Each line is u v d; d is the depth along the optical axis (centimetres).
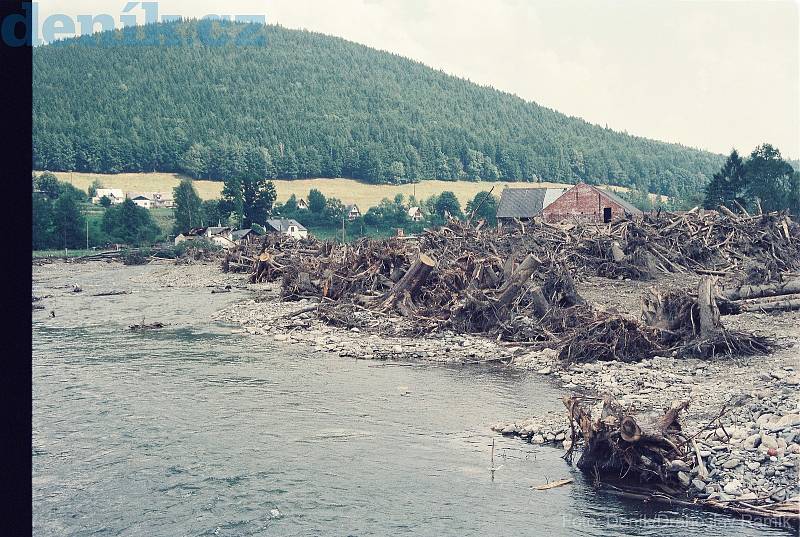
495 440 1605
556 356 2405
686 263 4372
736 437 1442
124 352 2689
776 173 7125
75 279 6197
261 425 1736
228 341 2936
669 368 2200
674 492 1285
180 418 1800
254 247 6662
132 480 1400
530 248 4478
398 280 3672
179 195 12238
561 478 1375
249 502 1294
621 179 17075
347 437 1639
